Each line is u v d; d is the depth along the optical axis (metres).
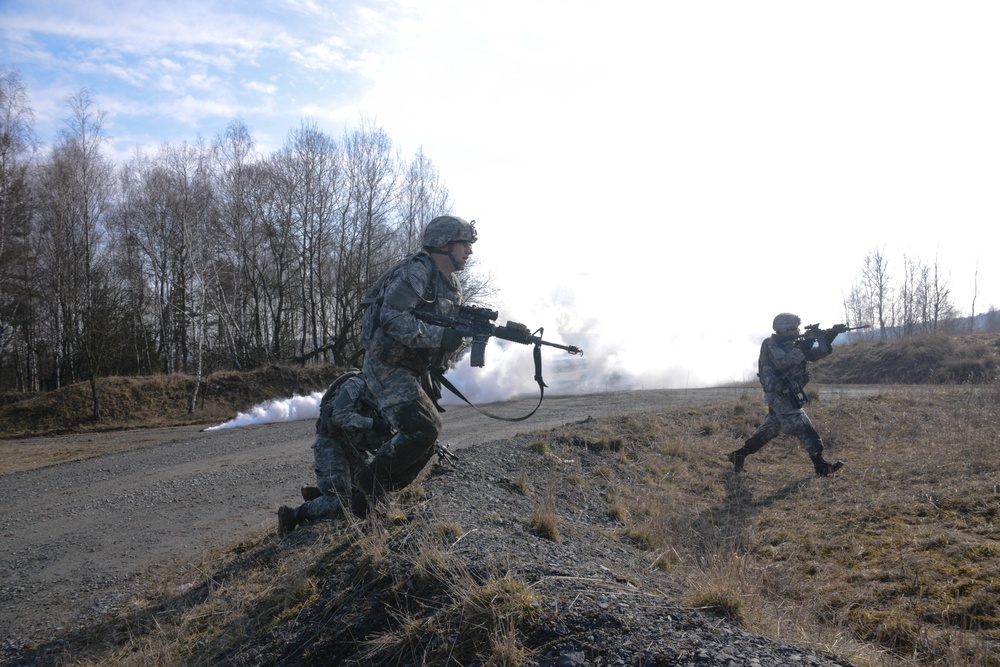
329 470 5.53
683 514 6.73
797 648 3.14
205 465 11.09
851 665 3.14
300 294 38.47
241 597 4.61
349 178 33.25
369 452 5.72
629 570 4.57
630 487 7.43
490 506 5.39
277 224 34.91
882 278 37.12
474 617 3.29
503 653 3.00
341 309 34.09
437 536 4.16
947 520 5.70
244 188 34.62
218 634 4.22
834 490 7.03
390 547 4.25
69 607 5.52
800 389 7.84
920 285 36.09
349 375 5.52
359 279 32.19
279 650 3.76
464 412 15.39
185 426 19.88
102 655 4.48
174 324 36.91
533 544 4.41
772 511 6.68
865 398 11.70
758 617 3.65
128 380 23.08
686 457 8.68
